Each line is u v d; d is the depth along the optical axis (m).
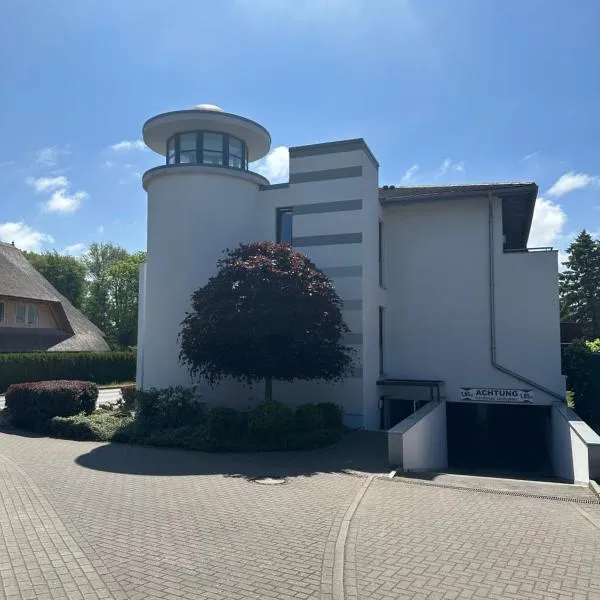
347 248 15.92
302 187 16.58
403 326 17.62
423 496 8.57
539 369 16.41
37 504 7.62
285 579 5.25
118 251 69.94
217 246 16.23
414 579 5.28
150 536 6.41
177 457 11.51
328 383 15.72
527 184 16.64
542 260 16.64
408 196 17.27
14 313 35.25
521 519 7.33
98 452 11.92
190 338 13.46
